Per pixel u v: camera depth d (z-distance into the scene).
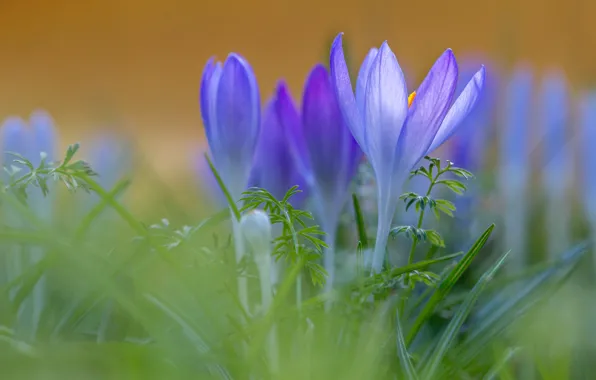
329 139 0.93
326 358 0.89
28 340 0.91
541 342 0.92
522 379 0.92
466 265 0.90
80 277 0.90
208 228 0.92
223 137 0.92
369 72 0.90
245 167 0.92
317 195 0.94
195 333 0.90
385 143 0.90
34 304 0.95
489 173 1.09
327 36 1.03
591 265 1.03
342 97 0.91
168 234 0.91
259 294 0.94
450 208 0.90
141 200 1.13
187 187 1.26
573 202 1.09
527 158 1.07
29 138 0.98
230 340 0.89
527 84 1.08
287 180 0.97
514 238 1.05
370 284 0.89
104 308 0.94
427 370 0.89
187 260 0.91
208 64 0.93
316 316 0.89
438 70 0.90
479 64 1.11
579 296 0.94
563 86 1.09
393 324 0.91
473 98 0.90
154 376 0.86
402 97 0.90
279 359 0.90
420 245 1.05
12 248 0.96
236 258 0.92
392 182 0.90
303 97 0.93
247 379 0.88
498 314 0.93
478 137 1.10
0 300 0.92
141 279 0.89
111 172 1.15
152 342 0.91
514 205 1.06
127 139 1.16
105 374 0.86
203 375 0.87
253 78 0.93
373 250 0.92
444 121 0.91
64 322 0.92
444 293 0.90
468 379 0.92
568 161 1.08
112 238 1.01
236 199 0.92
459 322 0.89
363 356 0.88
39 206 0.96
